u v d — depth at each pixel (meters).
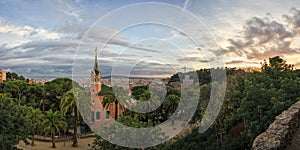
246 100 14.87
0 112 17.27
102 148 17.52
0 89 44.66
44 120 34.00
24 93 46.22
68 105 33.06
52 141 34.34
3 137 16.64
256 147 7.50
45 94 44.59
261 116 13.69
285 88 15.58
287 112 9.84
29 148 33.41
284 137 7.98
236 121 17.73
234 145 14.55
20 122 18.56
